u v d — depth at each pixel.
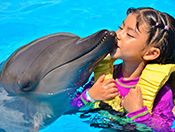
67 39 5.33
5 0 8.59
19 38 7.73
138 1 8.53
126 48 5.04
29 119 5.28
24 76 5.25
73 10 8.34
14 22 8.08
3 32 7.85
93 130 5.76
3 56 7.33
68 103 5.48
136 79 5.23
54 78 5.20
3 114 5.32
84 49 5.07
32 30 7.90
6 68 5.39
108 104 5.28
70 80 5.24
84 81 5.42
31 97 5.36
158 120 5.12
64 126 5.93
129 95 5.05
